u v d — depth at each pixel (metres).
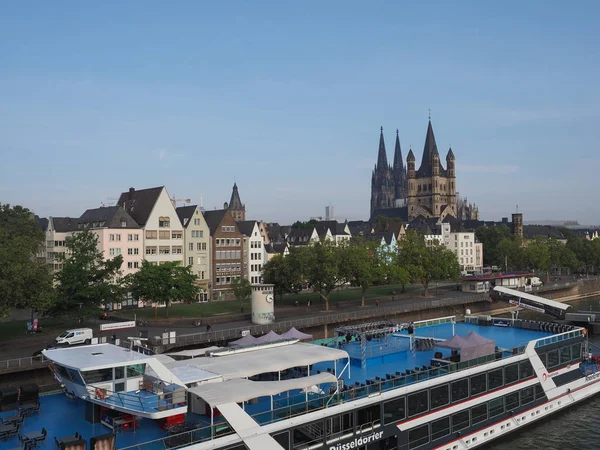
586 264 161.75
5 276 49.75
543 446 33.72
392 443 27.50
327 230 151.88
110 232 89.12
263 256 114.31
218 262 102.56
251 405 26.52
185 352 31.55
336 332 37.12
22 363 46.12
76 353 26.66
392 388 27.73
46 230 103.75
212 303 92.88
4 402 25.56
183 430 22.42
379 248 112.69
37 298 51.50
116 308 85.12
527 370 35.19
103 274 64.62
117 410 23.38
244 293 81.31
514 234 195.62
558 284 120.94
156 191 96.00
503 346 37.47
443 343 32.50
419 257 103.88
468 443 31.05
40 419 24.72
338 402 25.66
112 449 20.33
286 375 30.91
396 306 82.62
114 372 24.86
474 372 31.45
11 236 86.31
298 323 65.56
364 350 33.47
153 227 94.06
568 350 39.03
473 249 187.38
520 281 117.75
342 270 83.62
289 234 157.38
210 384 23.39
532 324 43.12
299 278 82.62
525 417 34.69
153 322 68.44
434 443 29.33
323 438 24.86
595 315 78.75
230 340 57.38
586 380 39.94
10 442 22.09
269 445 22.88
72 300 61.41
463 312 89.25
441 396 29.78
